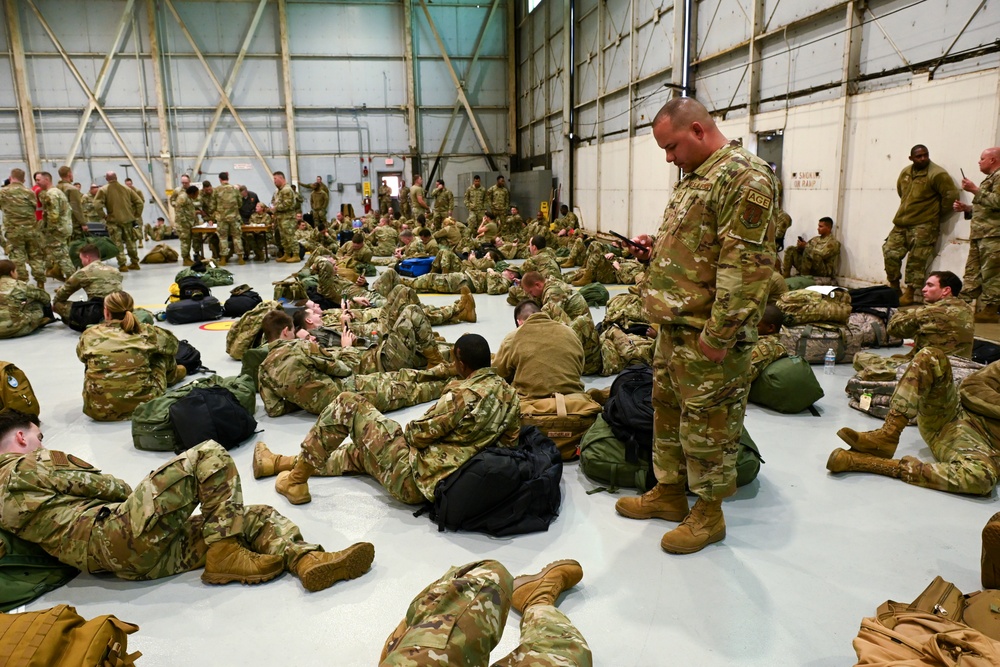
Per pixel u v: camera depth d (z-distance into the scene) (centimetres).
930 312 405
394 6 1903
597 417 337
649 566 244
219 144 1884
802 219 837
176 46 1816
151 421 354
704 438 242
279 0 1827
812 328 513
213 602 225
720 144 232
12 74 1731
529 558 249
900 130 673
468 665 128
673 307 234
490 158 2047
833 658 195
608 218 1444
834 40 755
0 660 141
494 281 874
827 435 369
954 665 156
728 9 956
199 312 699
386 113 1958
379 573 241
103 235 1262
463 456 277
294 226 1259
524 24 1903
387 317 551
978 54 580
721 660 194
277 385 397
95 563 227
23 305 647
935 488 299
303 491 294
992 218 562
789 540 261
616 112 1377
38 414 397
